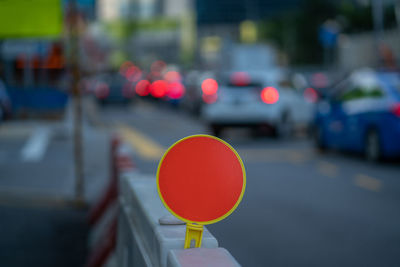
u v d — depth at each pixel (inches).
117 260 172.6
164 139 818.2
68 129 801.6
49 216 346.0
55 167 544.7
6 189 421.1
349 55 2554.1
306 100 869.2
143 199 124.7
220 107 820.0
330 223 323.6
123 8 4623.5
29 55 938.1
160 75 2032.5
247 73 829.8
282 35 3021.7
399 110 532.7
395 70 604.7
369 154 570.3
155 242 101.3
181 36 4099.4
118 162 256.1
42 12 396.8
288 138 839.1
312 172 516.7
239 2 4416.8
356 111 588.7
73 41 402.9
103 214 267.6
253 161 593.9
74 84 393.1
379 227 312.8
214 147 95.0
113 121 1168.2
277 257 258.5
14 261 255.1
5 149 682.8
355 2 2667.3
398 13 2362.2
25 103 948.6
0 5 397.7
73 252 269.4
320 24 2888.8
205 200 94.4
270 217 340.2
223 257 85.7
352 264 247.4
